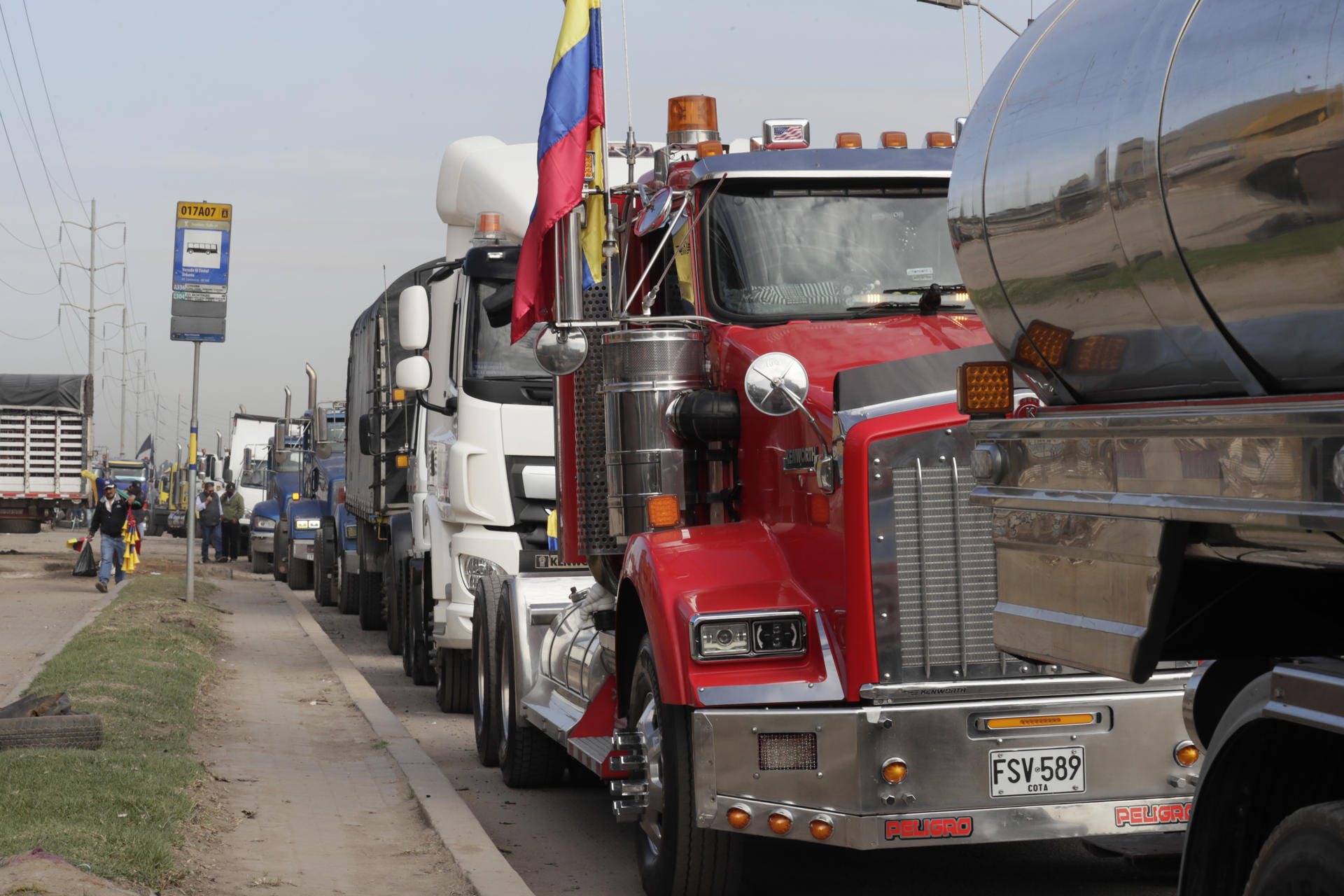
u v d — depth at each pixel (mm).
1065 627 4535
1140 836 7320
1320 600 4434
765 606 7156
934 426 7000
